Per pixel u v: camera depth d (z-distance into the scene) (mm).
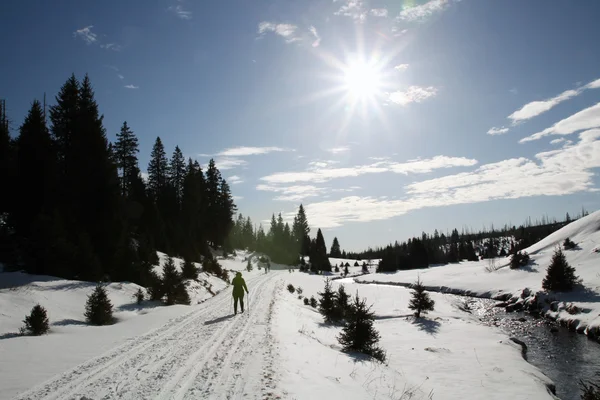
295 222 134625
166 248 42250
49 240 20875
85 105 30547
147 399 5859
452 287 42688
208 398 5887
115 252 25703
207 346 9773
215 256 63062
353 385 7820
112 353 9031
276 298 24094
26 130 26578
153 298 20391
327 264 91500
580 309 23344
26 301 14461
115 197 28703
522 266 43625
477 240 153500
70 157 28562
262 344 9992
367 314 13055
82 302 16641
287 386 6625
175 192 58188
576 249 41469
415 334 19406
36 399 5836
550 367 14391
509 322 24234
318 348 11031
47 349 9219
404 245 117062
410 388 9508
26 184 25750
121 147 48406
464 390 10617
